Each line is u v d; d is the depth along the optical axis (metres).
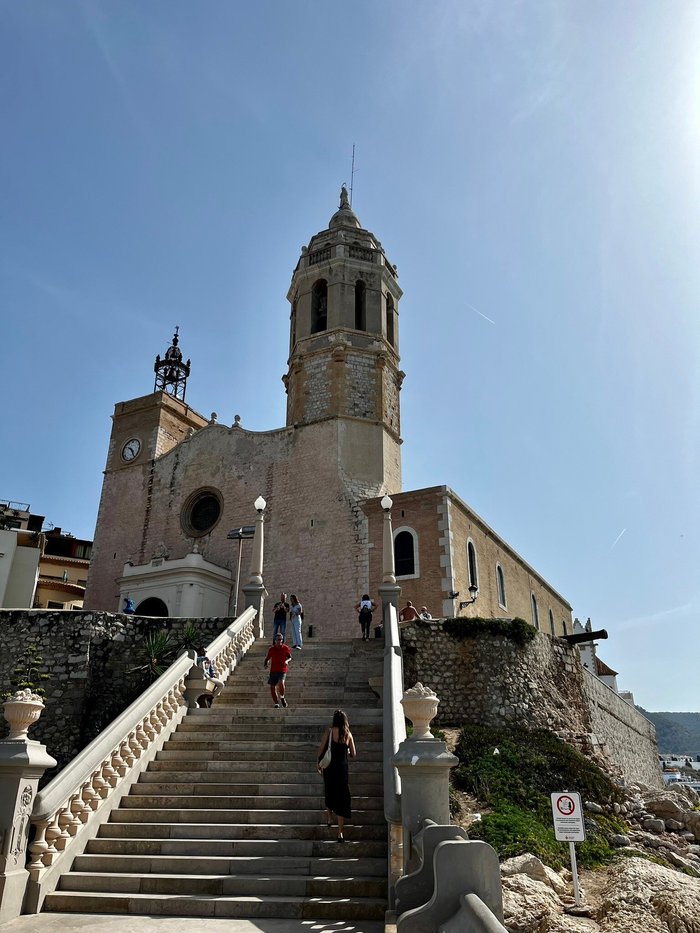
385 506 20.11
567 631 45.84
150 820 9.50
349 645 18.53
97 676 19.80
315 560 28.19
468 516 28.36
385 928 6.53
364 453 30.02
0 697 19.36
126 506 35.53
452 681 18.11
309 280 34.44
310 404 31.58
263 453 31.86
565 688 20.64
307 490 29.77
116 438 38.19
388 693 11.20
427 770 7.60
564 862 11.69
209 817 9.43
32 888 7.55
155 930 6.78
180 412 39.09
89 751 9.53
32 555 35.47
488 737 16.25
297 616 18.62
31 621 20.41
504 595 31.62
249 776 10.53
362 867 8.11
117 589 33.62
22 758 7.65
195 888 7.80
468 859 6.03
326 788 8.79
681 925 9.02
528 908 9.01
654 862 12.16
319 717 12.93
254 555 21.09
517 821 12.45
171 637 20.83
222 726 12.64
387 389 32.22
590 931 8.88
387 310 35.03
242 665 17.30
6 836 7.36
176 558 31.45
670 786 23.78
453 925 5.57
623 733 29.25
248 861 8.22
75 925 6.97
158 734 11.91
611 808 14.86
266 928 6.86
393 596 18.83
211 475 33.12
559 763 15.62
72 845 8.45
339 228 35.75
